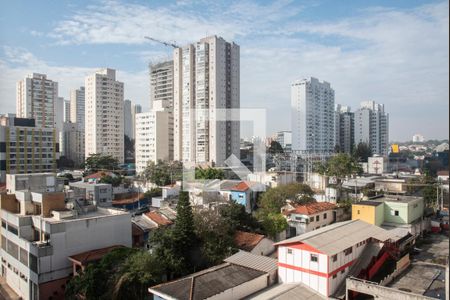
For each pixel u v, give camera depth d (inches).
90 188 2474.2
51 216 1487.5
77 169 5059.1
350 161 2645.2
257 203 2372.0
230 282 1003.9
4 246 1542.8
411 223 1697.8
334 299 980.6
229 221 1508.4
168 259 1219.2
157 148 4562.0
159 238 1290.6
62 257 1294.3
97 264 1189.7
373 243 1198.9
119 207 2610.7
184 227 1273.4
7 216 1509.6
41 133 4065.0
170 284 997.8
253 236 1449.3
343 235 1164.5
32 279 1280.8
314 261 1031.6
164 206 2223.2
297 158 3932.1
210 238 1328.7
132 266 1128.2
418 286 1067.9
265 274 1069.8
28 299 1304.1
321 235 1135.0
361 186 2513.5
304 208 1800.0
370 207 1649.9
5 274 1544.0
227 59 4288.9
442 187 2107.5
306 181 2866.6
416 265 1250.6
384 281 1085.1
